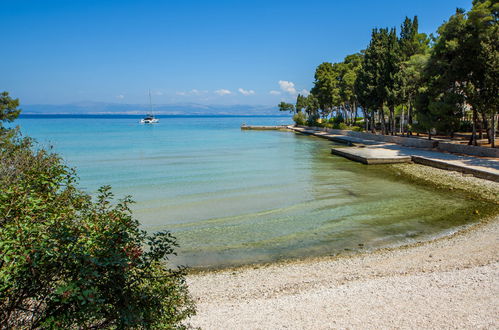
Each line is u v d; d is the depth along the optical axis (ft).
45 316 13.48
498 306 25.68
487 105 95.96
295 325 24.68
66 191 18.48
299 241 45.85
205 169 108.99
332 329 23.90
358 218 55.01
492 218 51.06
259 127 373.40
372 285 31.07
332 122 306.14
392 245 42.88
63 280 13.80
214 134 307.37
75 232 14.15
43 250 12.46
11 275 12.38
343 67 268.41
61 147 182.91
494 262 34.76
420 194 69.21
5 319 13.28
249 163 121.19
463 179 76.28
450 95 111.04
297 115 381.19
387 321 24.56
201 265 38.93
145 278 15.87
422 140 128.98
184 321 25.64
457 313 25.05
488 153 96.48
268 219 56.03
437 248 40.45
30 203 14.66
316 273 35.58
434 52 111.86
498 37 95.35
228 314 26.94
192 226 53.06
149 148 178.19
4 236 12.75
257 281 34.24
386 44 170.30
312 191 75.46
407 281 31.32
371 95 176.14
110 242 14.37
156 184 85.97
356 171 99.04
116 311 14.07
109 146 189.06
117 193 76.13
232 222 54.85
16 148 28.81
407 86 152.15
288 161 124.67
